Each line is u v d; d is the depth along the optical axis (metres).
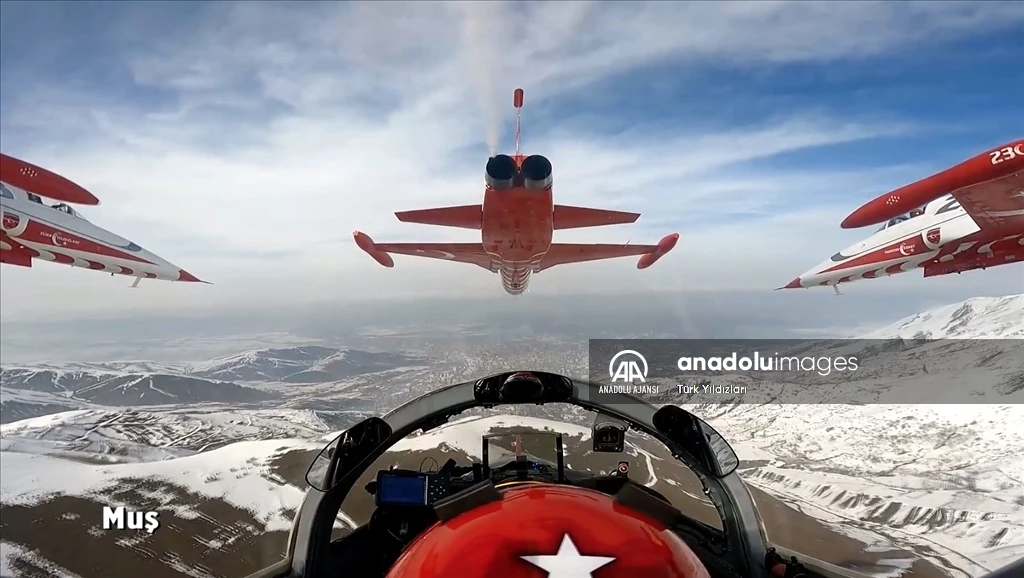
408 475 2.47
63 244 25.59
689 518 2.73
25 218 23.91
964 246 24.62
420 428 2.84
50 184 17.56
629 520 1.57
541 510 1.57
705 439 2.66
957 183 13.73
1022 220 20.34
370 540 2.60
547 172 16.02
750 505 2.52
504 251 18.73
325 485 2.58
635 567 1.43
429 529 1.71
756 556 2.41
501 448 2.81
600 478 2.46
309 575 2.43
